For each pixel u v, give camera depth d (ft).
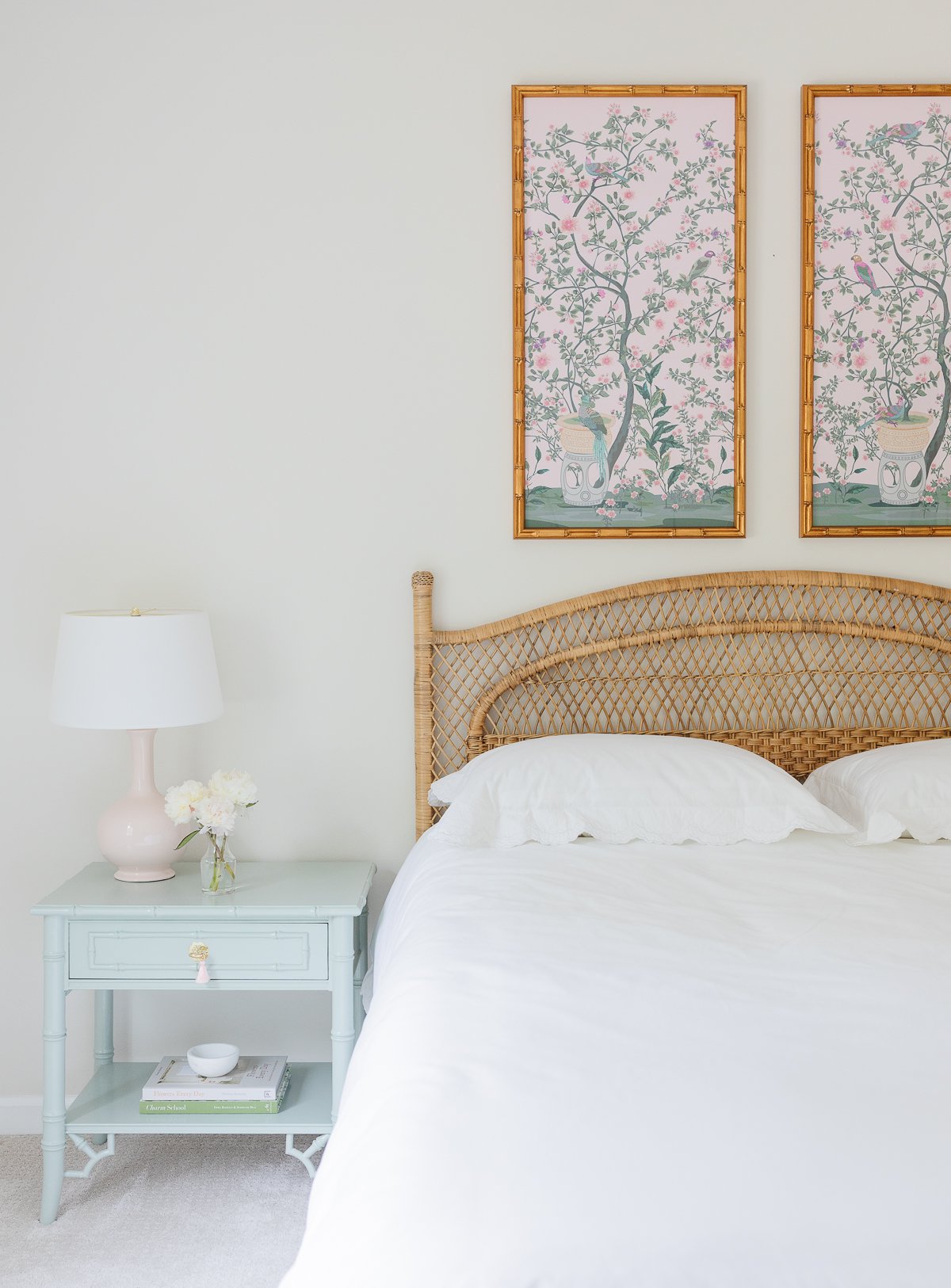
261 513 8.45
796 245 8.45
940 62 8.38
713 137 8.32
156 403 8.39
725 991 4.41
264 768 8.52
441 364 8.42
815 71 8.36
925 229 8.41
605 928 5.23
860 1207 2.91
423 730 8.31
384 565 8.49
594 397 8.43
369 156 8.33
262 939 7.20
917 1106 3.40
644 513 8.50
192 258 8.35
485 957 4.82
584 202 8.34
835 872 6.33
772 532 8.56
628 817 7.04
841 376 8.47
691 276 8.39
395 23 8.29
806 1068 3.69
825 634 8.50
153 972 7.22
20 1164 7.91
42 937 8.50
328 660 8.50
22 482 8.41
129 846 7.63
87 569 8.45
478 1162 3.15
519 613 8.54
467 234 8.37
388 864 8.55
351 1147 3.57
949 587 8.59
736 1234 2.83
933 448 8.52
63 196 8.31
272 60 8.29
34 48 8.25
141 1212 7.16
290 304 8.38
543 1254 2.78
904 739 8.39
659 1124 3.31
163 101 8.29
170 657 7.36
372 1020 4.79
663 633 8.39
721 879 6.21
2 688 8.46
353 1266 2.82
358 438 8.44
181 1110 7.25
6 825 8.49
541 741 7.66
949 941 5.04
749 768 7.29
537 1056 3.80
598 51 8.32
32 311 8.35
